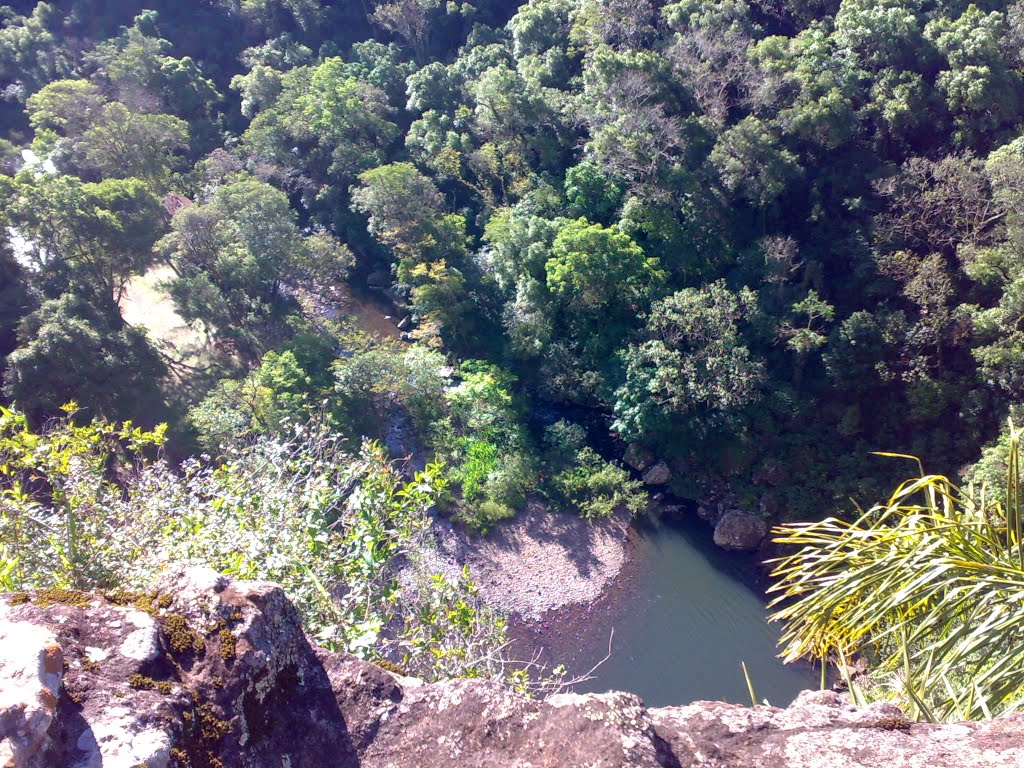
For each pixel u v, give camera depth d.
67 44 65.56
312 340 38.31
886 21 35.47
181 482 8.50
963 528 4.90
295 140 53.06
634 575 30.69
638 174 39.94
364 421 35.81
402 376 35.78
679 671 26.97
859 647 5.10
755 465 32.81
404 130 56.16
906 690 4.43
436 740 3.35
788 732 3.38
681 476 33.97
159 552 6.65
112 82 58.72
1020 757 3.02
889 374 29.84
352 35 65.94
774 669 26.75
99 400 31.69
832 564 5.25
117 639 3.17
